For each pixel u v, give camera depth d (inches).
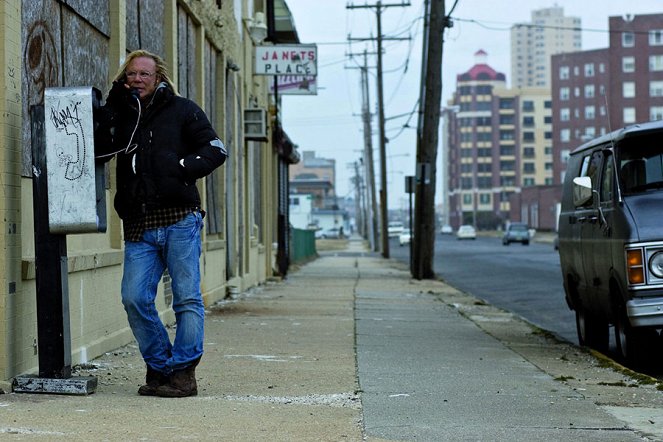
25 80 326.6
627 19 5516.7
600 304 467.5
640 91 5502.0
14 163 304.5
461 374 384.8
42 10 346.6
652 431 268.1
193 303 298.5
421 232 1219.2
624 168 438.0
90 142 286.5
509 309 796.0
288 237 1578.5
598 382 370.0
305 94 1333.7
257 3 1151.6
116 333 430.9
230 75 839.7
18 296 308.2
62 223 288.0
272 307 708.7
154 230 290.8
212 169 291.4
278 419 274.5
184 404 291.4
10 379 300.7
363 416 285.1
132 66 289.1
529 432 265.6
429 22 1229.1
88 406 280.7
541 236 4749.0
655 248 404.5
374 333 542.0
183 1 599.8
